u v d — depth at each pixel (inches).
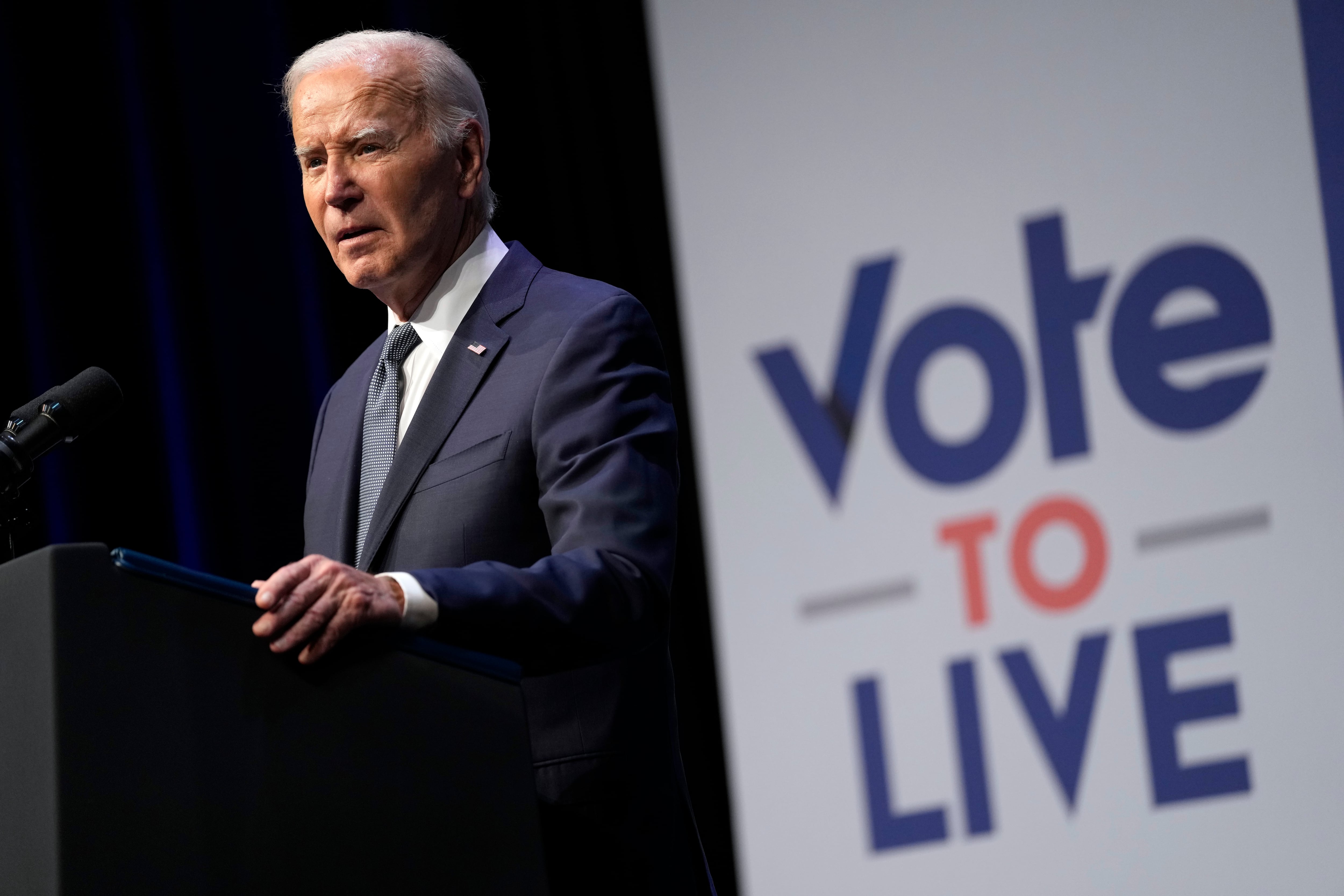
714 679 311.0
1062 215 282.4
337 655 97.5
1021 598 276.8
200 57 331.0
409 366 145.8
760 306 300.4
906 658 282.7
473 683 102.0
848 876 282.2
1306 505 262.5
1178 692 266.2
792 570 291.9
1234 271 270.4
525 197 319.6
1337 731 257.1
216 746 91.6
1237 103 273.1
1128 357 275.0
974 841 275.0
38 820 86.8
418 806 97.9
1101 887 267.0
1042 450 278.2
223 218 328.8
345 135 140.3
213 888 89.7
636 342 137.1
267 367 326.6
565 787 127.9
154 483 328.5
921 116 293.4
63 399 123.0
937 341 287.4
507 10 323.0
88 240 331.9
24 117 331.3
